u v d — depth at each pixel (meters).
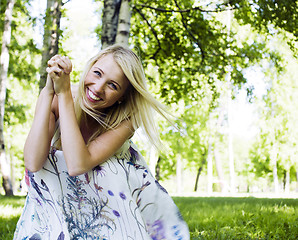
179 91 9.55
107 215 2.07
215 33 9.23
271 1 7.70
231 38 9.41
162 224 2.17
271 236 3.68
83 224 2.08
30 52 13.77
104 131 2.21
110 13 6.91
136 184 2.16
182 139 24.09
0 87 11.75
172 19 8.91
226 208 6.22
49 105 2.07
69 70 2.00
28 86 15.70
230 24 9.48
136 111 2.26
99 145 2.07
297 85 17.58
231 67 9.65
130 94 2.25
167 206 2.19
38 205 2.17
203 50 9.36
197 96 9.85
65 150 1.98
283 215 4.73
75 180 2.05
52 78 2.00
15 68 14.05
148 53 9.66
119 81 2.10
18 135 23.20
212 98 9.98
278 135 23.62
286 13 7.79
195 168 36.00
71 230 2.06
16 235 2.28
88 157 2.01
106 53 2.14
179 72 9.61
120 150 2.18
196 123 22.70
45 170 2.06
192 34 9.37
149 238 2.11
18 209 5.98
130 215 2.07
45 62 8.36
